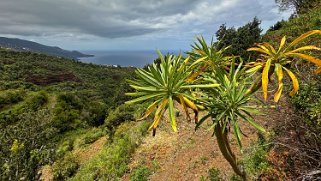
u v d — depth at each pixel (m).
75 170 10.66
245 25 11.20
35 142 7.43
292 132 3.49
